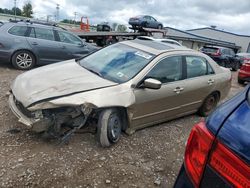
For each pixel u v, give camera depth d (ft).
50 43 32.96
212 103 21.91
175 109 18.53
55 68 16.81
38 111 13.15
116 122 14.96
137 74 15.79
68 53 34.17
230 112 5.60
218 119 5.65
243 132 5.12
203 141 5.63
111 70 16.47
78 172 12.48
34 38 32.30
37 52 32.40
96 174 12.52
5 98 20.27
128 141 15.87
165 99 17.17
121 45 18.99
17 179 11.57
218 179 5.11
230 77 22.98
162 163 14.30
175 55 18.08
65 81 14.64
